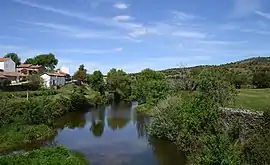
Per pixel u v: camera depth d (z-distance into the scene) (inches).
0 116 1583.4
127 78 4175.7
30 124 1715.1
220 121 1061.1
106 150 1407.5
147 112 2518.5
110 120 2271.2
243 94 1662.2
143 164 1195.3
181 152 1322.6
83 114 2529.5
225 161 764.6
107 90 3973.9
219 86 1250.6
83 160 1190.9
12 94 2358.5
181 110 1359.5
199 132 1121.4
